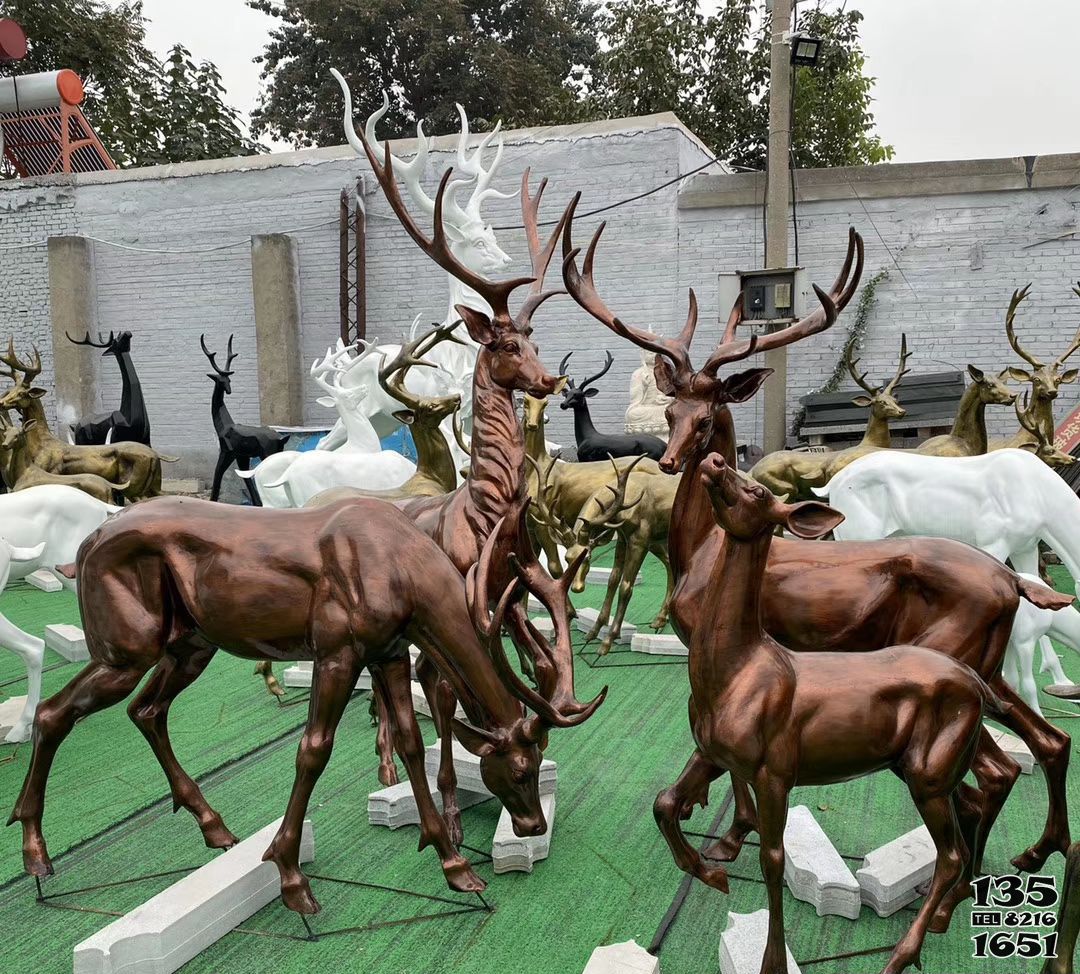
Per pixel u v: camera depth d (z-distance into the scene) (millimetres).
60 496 5230
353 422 7609
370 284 12414
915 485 4832
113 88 19016
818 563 3061
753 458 11094
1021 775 4027
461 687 2996
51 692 5453
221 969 2750
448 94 19156
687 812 2924
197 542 2994
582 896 3119
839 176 10695
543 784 3684
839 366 10383
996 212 10359
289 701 5160
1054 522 4562
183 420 13344
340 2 18484
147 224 13195
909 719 2439
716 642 2432
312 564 2941
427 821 3049
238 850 3145
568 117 17781
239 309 12938
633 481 5805
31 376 8453
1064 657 5773
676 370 3145
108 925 2809
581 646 6117
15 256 13758
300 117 20719
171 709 5086
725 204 11062
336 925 2961
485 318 3400
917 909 3020
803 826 3352
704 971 2725
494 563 3262
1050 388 6723
